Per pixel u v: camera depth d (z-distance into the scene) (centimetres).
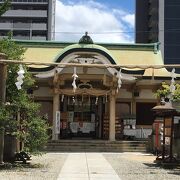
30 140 1805
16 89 1881
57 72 3125
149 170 1761
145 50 3912
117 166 1920
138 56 3847
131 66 1739
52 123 3409
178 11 8931
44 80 3388
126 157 2508
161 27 8906
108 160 2266
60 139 3347
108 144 3123
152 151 2902
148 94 3603
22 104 1825
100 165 1958
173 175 1590
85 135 3675
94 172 1648
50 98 3519
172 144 1988
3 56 1772
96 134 3666
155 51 3894
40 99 3519
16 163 1916
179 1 8944
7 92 1873
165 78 3472
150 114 3603
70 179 1423
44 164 1948
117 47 3916
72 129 3675
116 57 3816
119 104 3619
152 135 2897
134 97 3600
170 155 1934
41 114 3503
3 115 1705
